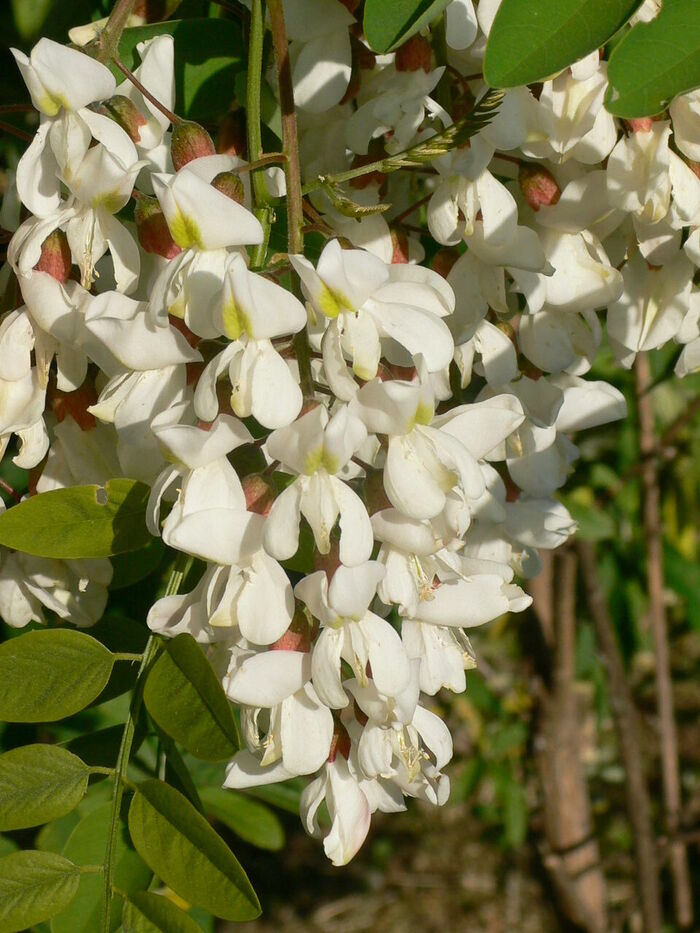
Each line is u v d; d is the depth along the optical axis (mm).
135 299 275
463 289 291
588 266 292
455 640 274
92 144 265
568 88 280
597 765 857
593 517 448
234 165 269
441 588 268
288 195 258
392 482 256
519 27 257
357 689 260
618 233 303
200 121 307
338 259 247
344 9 286
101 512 263
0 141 375
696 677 928
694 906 831
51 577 291
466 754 737
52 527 262
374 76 293
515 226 284
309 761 259
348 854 268
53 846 326
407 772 269
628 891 813
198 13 318
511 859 1004
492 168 300
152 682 255
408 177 302
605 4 256
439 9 264
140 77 290
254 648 262
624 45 262
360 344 251
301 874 1008
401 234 294
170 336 259
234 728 248
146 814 259
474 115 252
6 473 376
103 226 262
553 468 310
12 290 278
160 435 249
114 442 284
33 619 303
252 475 260
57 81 256
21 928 259
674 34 261
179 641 254
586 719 868
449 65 294
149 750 334
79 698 260
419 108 279
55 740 364
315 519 248
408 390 250
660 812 895
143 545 268
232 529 252
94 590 293
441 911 970
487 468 300
